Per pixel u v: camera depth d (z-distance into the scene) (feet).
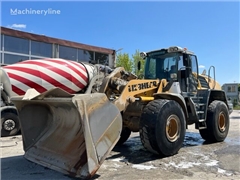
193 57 20.45
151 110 14.70
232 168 13.14
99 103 11.26
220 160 14.74
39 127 15.15
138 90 15.53
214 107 20.76
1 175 12.03
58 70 20.49
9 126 24.84
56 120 14.64
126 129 19.76
